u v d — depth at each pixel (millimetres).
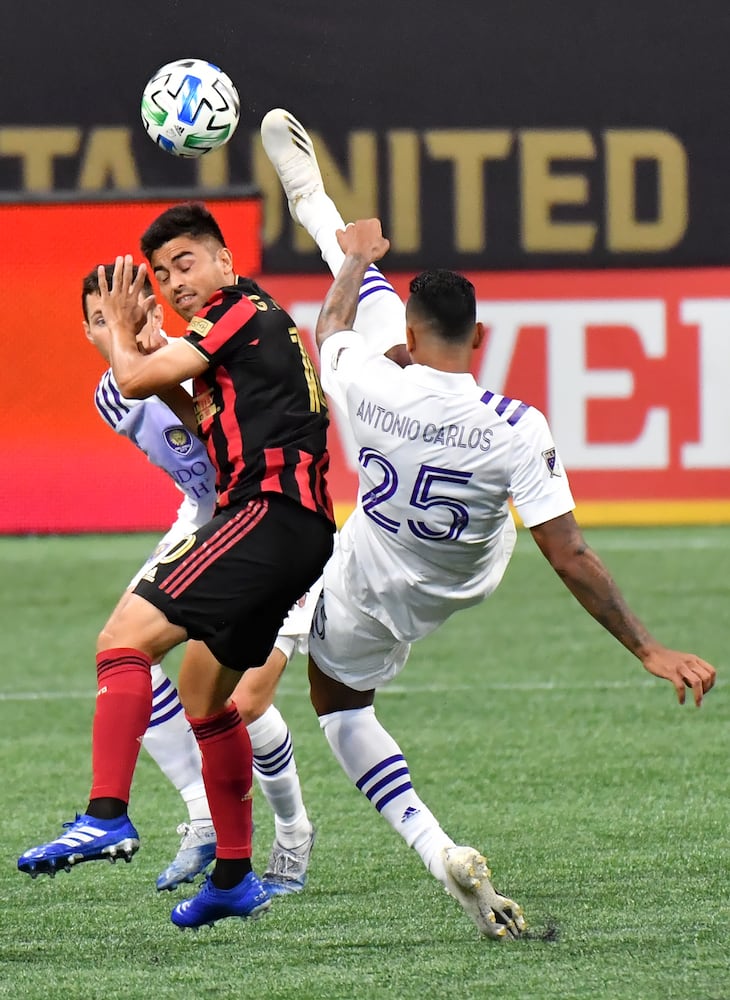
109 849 11867
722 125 42125
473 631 30125
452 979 12453
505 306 41625
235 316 13023
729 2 41938
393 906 14672
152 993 12281
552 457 12797
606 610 12508
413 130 41812
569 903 14555
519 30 41750
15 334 40469
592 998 11891
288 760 15055
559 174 42125
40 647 28875
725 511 41875
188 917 13516
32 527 40969
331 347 13750
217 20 41250
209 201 40688
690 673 12195
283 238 41594
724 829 17172
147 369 12766
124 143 41344
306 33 41344
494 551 13750
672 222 42219
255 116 41469
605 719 23125
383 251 14695
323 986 12367
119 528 41188
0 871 16078
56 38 41031
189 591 12570
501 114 41938
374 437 13164
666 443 41750
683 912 14180
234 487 12961
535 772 20094
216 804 13367
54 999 12164
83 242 40312
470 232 42156
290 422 13047
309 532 12938
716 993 11961
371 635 13883
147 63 41188
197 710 13211
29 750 21734
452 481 12953
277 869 15227
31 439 40781
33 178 41281
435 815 18109
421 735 22312
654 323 41656
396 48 41594
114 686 12328
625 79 42000
